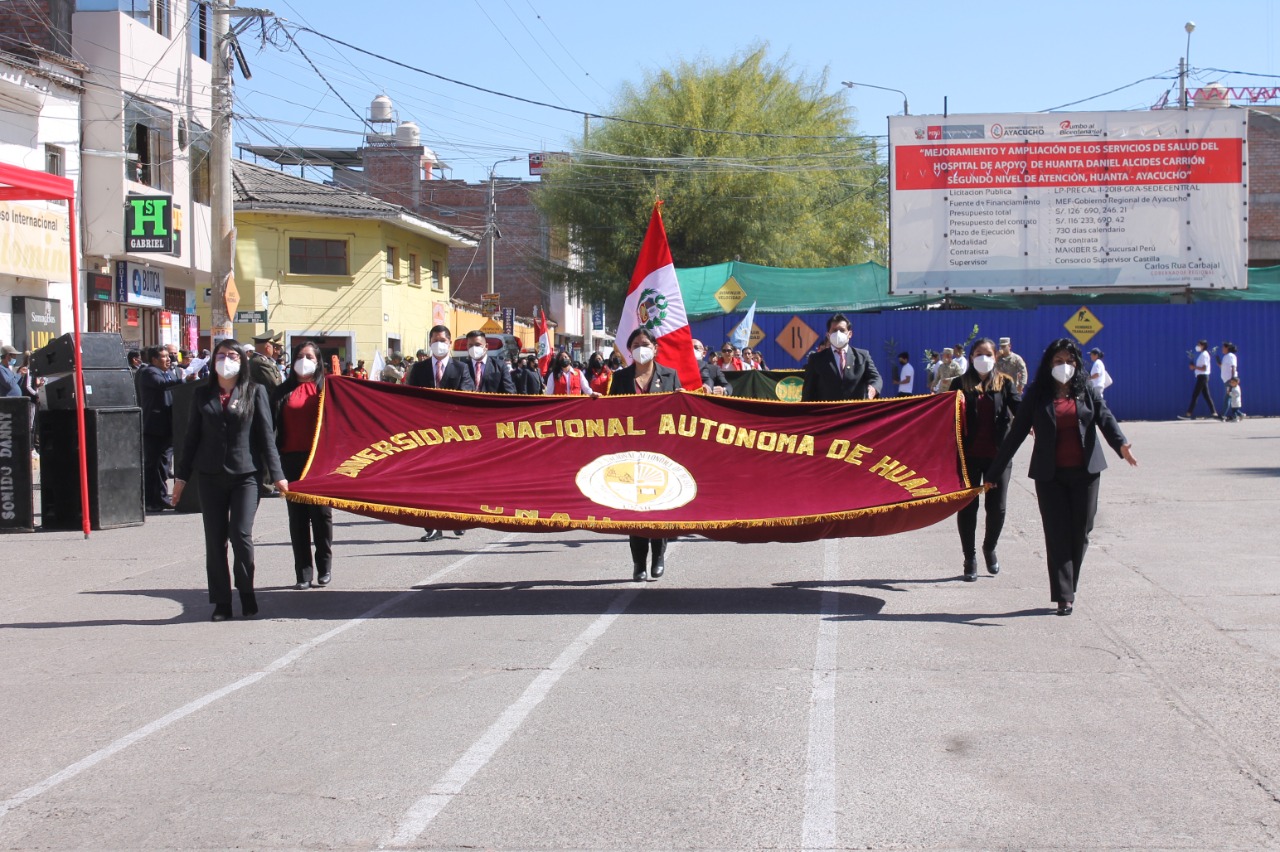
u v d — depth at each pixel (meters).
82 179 25.17
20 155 22.89
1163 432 25.84
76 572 10.89
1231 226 30.78
